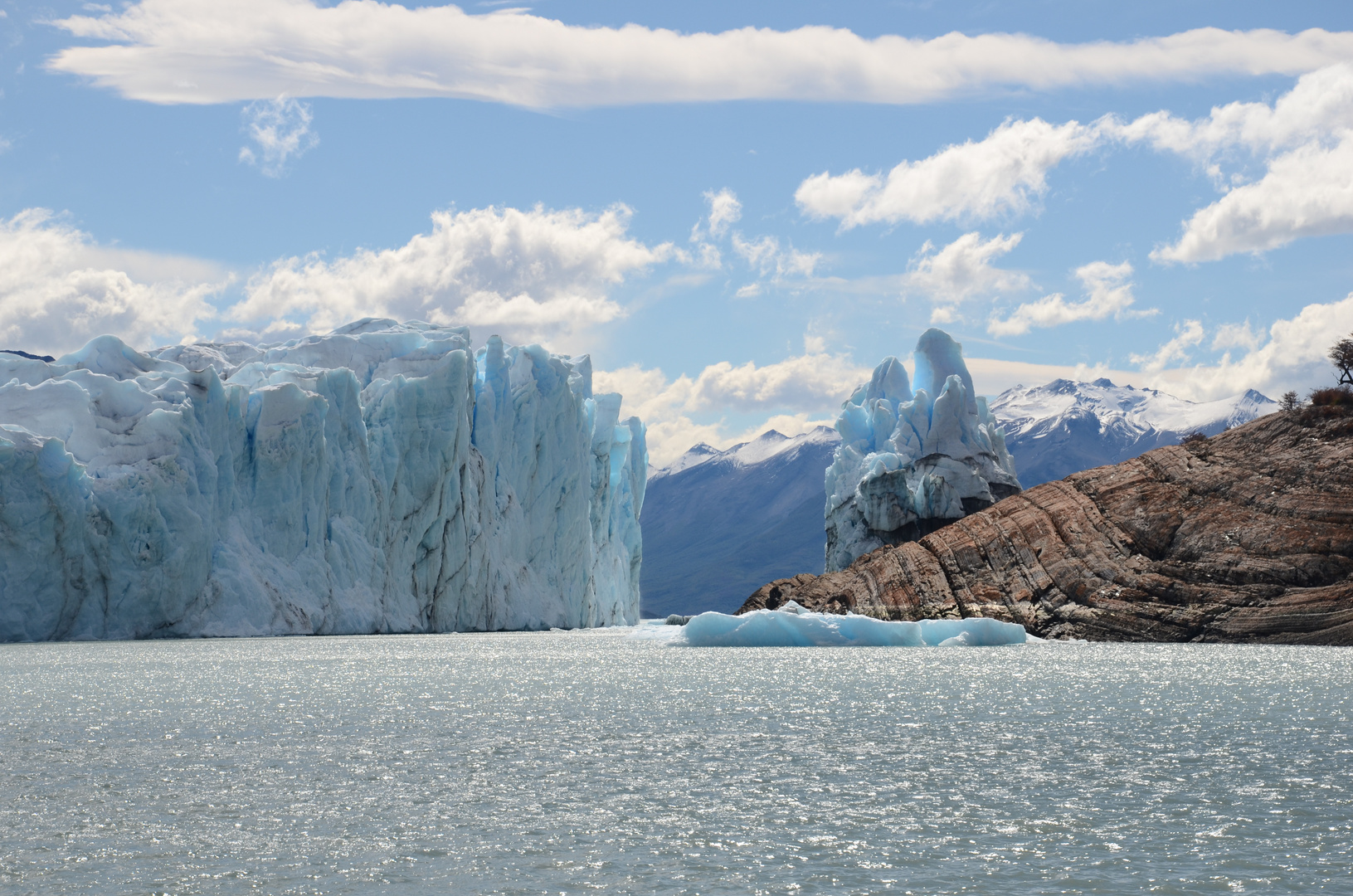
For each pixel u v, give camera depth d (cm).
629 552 18988
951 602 9819
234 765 3731
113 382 11425
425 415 13325
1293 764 3619
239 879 2452
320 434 12238
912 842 2712
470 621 13900
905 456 16638
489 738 4316
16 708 5353
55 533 10350
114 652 9331
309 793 3275
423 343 14500
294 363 14038
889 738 4275
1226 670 6769
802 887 2380
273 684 6562
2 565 10225
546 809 3069
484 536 14162
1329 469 8956
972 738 4253
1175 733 4306
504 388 15125
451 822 2925
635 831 2827
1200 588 8825
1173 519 9281
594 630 15562
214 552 11400
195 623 11100
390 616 12850
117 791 3297
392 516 13150
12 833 2827
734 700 5584
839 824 2888
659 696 5822
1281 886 2361
